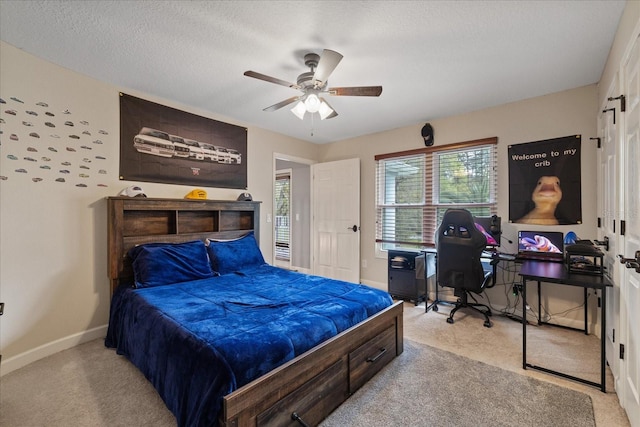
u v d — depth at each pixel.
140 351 1.97
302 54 2.28
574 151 2.90
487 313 3.17
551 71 2.56
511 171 3.27
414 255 3.73
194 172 3.40
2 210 2.10
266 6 1.76
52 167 2.37
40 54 2.25
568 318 2.94
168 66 2.46
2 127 2.10
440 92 2.99
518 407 1.73
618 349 1.85
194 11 1.80
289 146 4.65
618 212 1.90
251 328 1.63
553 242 2.86
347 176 4.66
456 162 3.72
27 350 2.21
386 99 3.16
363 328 1.96
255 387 1.31
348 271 4.63
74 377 2.03
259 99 3.16
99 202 2.67
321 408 1.62
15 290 2.15
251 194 4.04
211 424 1.23
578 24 1.92
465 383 1.97
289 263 5.99
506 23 1.91
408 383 1.97
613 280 2.02
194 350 1.45
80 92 2.55
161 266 2.63
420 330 2.88
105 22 1.89
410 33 2.01
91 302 2.61
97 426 1.59
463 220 2.93
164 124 3.14
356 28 1.96
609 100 2.02
